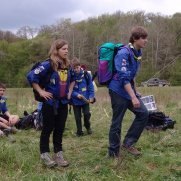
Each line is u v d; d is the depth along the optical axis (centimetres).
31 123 654
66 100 376
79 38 5444
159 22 4975
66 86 370
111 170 351
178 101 1119
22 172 346
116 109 390
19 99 1359
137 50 387
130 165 370
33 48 5828
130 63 380
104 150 442
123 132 591
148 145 464
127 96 388
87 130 595
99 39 5581
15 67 5859
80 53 5419
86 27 6166
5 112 614
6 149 398
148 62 4447
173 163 373
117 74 377
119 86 385
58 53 364
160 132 565
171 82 3375
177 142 478
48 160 369
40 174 342
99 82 398
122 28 5394
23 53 5903
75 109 575
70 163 387
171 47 4509
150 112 602
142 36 375
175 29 4856
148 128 587
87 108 585
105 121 736
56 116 380
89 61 5491
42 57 5788
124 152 407
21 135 587
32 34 7081
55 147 385
